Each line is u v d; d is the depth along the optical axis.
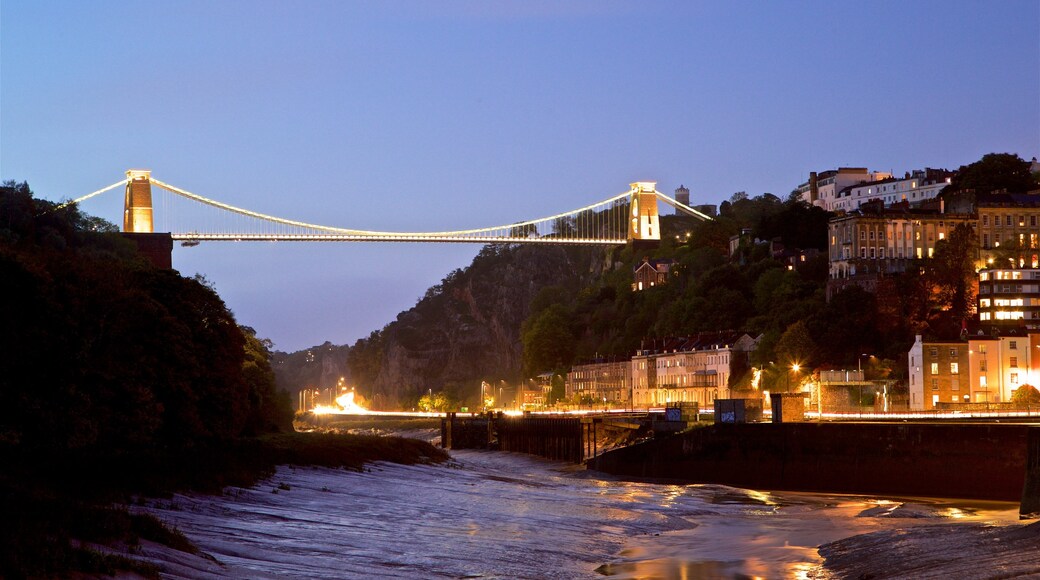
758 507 84.75
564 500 84.50
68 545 39.44
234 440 96.19
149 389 81.38
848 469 101.00
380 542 55.09
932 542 54.38
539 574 49.97
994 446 93.12
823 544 60.22
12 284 71.62
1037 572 43.16
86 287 77.75
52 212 164.00
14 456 64.81
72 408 72.62
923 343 176.12
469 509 73.88
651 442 117.31
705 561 55.09
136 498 58.22
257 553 48.47
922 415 131.00
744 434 109.12
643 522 71.94
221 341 99.12
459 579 47.25
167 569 41.47
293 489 74.62
